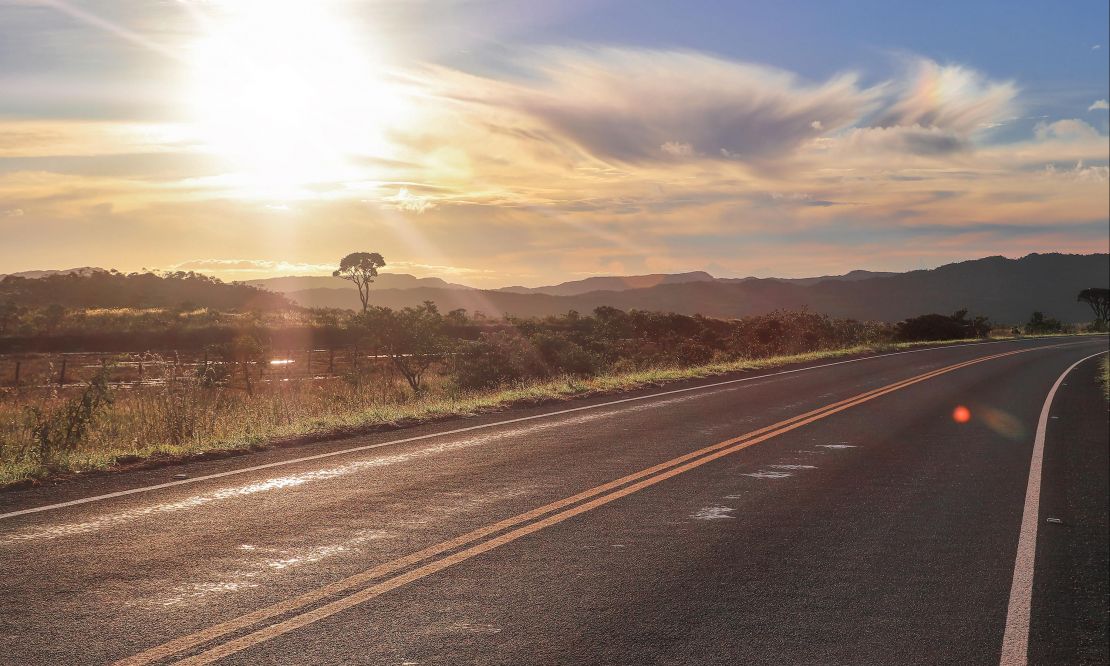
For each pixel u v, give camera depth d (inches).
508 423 521.3
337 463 372.8
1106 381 888.3
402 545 239.5
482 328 2330.2
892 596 207.3
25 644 162.2
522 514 279.9
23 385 1015.6
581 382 789.9
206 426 471.8
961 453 430.9
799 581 216.8
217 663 155.6
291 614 182.4
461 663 159.3
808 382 872.3
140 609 183.0
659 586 209.5
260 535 247.3
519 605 192.7
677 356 1299.2
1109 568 235.5
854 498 319.9
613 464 378.6
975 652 173.6
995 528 278.1
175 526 256.7
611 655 165.6
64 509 278.1
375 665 157.2
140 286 5012.3
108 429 466.6
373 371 1106.1
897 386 829.8
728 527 270.7
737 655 167.8
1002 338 2379.4
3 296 4079.7
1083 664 169.3
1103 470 387.2
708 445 440.1
